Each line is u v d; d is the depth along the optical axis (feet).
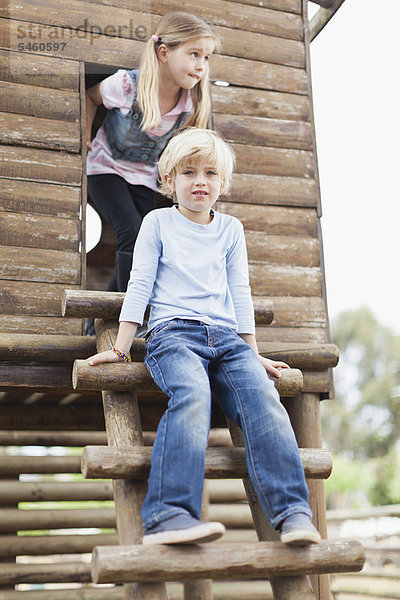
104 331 8.93
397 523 33.19
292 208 12.23
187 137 8.19
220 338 7.82
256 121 12.36
